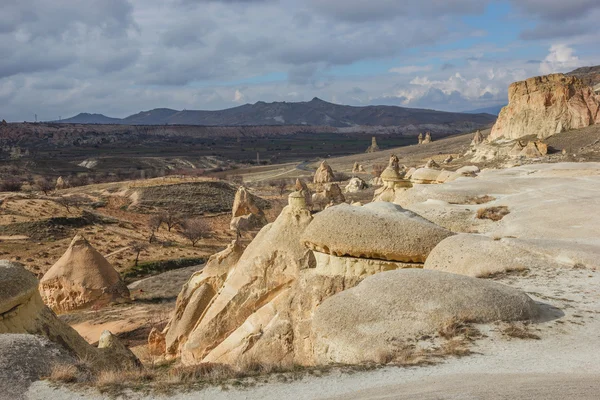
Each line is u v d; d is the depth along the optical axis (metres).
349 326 13.22
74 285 45.72
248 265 24.17
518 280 17.50
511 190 39.91
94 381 11.97
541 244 20.12
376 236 18.84
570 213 29.58
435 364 11.06
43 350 13.37
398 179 45.12
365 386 10.35
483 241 19.81
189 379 11.50
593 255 19.11
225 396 10.45
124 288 47.66
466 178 46.75
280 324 19.97
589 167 50.16
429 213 34.97
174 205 102.31
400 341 12.35
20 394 11.23
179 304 28.62
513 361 10.98
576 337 12.22
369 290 14.27
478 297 13.44
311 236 19.88
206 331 23.89
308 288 19.84
